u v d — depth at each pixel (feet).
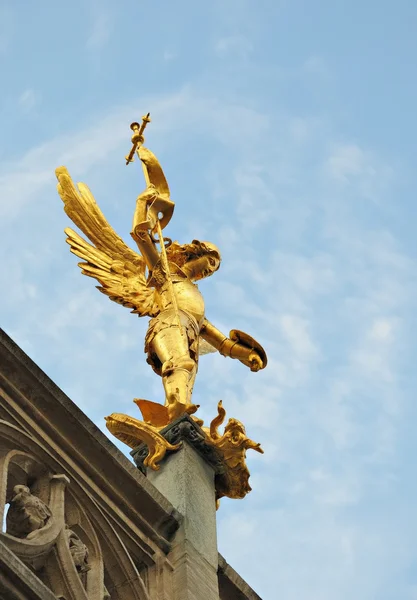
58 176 128.57
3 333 99.40
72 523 99.76
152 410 114.62
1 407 98.53
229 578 107.55
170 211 127.13
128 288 124.47
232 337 125.39
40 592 89.20
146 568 103.09
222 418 112.98
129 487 103.65
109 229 126.93
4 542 92.48
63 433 100.94
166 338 120.47
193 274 126.21
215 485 112.68
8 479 98.53
